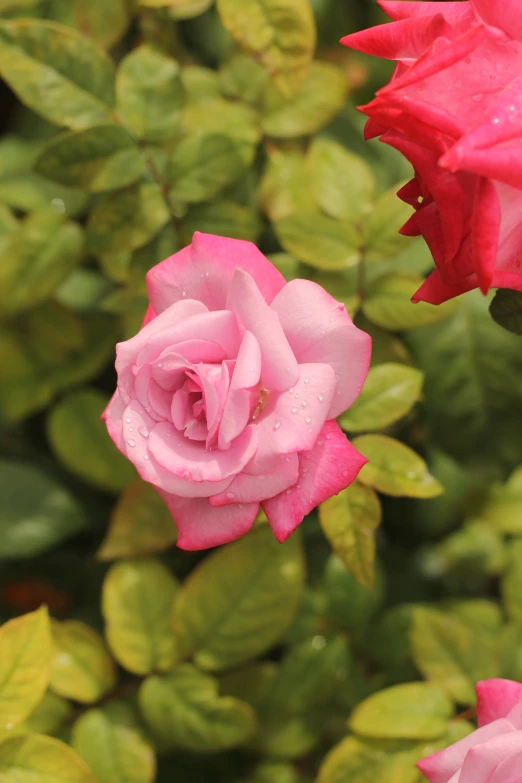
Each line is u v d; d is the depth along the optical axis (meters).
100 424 1.11
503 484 1.13
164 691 1.04
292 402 0.93
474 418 1.09
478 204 0.89
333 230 1.04
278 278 0.95
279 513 0.94
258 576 1.04
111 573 1.05
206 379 0.92
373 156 1.14
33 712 1.04
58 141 1.03
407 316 1.03
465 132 0.89
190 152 1.04
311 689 1.07
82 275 1.17
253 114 1.08
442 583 1.15
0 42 1.03
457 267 0.91
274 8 1.03
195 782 1.09
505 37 0.90
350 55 1.16
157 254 1.06
